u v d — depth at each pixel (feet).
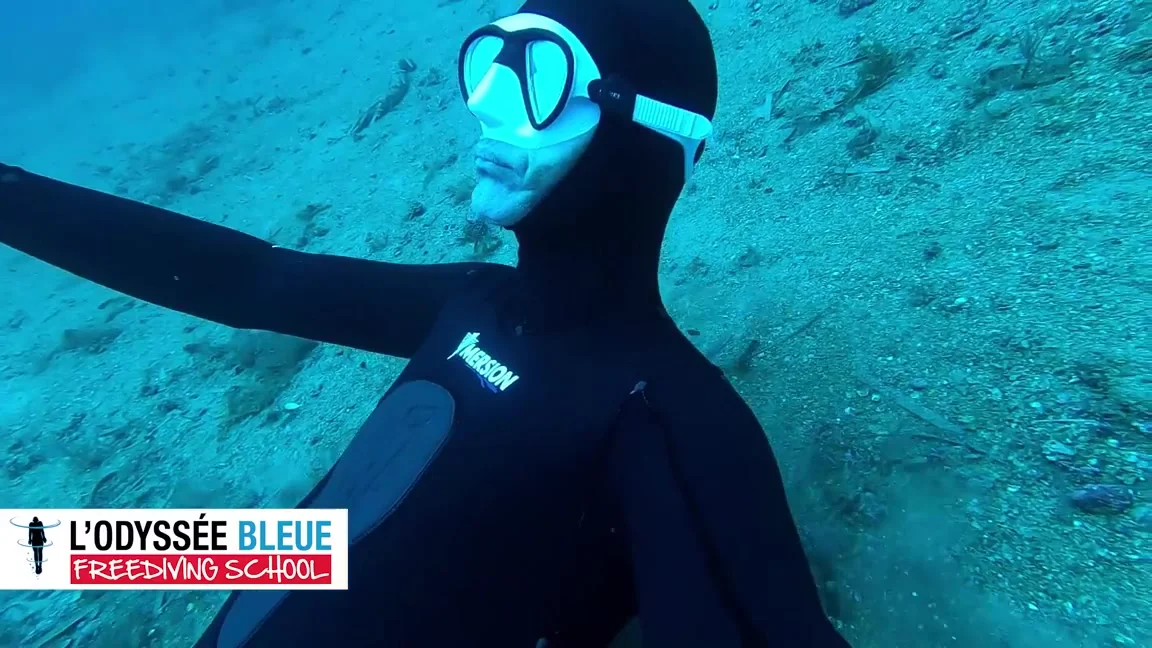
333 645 3.01
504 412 2.96
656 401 2.66
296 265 4.25
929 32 10.59
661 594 2.37
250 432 11.87
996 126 7.97
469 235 14.17
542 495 2.78
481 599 2.86
